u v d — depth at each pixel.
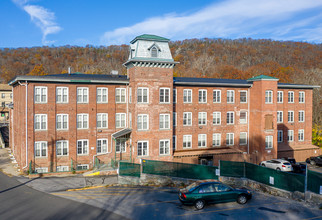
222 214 17.62
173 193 22.77
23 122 30.20
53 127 31.39
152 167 26.38
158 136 33.22
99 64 114.38
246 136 41.34
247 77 94.06
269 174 23.09
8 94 93.62
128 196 21.59
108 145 34.22
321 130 49.94
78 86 32.59
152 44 32.47
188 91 37.97
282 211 18.20
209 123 39.09
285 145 44.41
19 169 31.75
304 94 46.06
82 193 22.38
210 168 26.86
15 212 17.75
